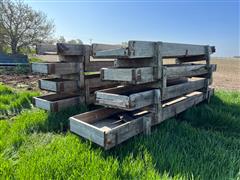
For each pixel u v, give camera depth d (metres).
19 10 18.58
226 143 2.87
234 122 3.58
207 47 4.57
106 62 4.53
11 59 13.77
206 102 4.80
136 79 2.67
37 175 1.96
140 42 2.71
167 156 2.33
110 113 3.50
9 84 7.62
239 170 2.11
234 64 28.56
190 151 2.55
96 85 4.37
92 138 2.54
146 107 3.21
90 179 1.92
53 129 3.38
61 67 3.76
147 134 2.90
